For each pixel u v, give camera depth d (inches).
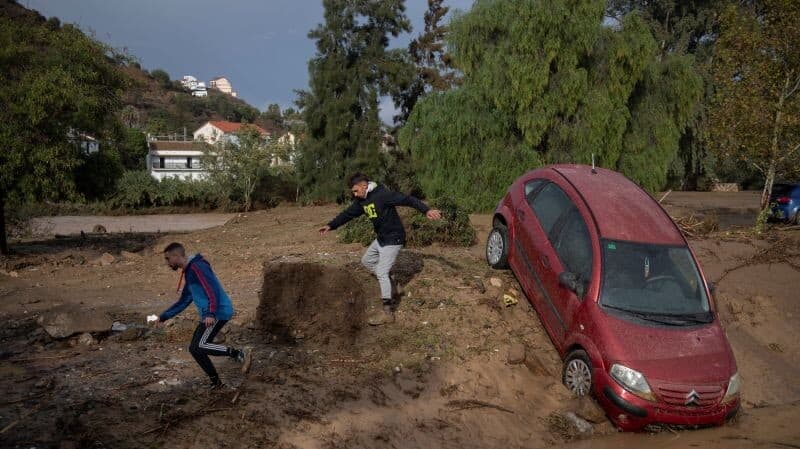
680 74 784.9
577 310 277.9
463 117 760.3
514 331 321.4
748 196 1369.3
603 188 324.2
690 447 244.5
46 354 269.1
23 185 486.0
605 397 254.1
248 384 244.1
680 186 1644.9
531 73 708.0
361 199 299.3
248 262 463.2
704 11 1540.4
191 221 1365.7
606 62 742.5
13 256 525.0
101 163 564.1
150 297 374.9
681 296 280.4
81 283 416.8
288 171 1766.7
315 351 284.2
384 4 1460.4
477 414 255.3
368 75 1477.6
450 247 475.2
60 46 515.8
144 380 241.4
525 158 740.7
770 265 468.8
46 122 495.5
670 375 247.8
